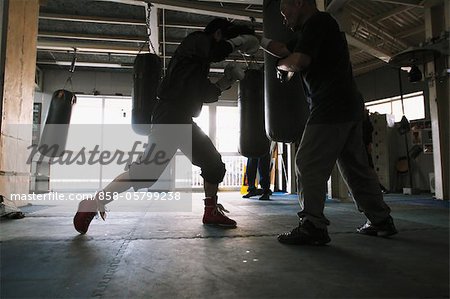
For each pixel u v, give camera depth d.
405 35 6.71
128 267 1.24
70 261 1.32
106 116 8.61
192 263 1.29
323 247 1.59
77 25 6.04
